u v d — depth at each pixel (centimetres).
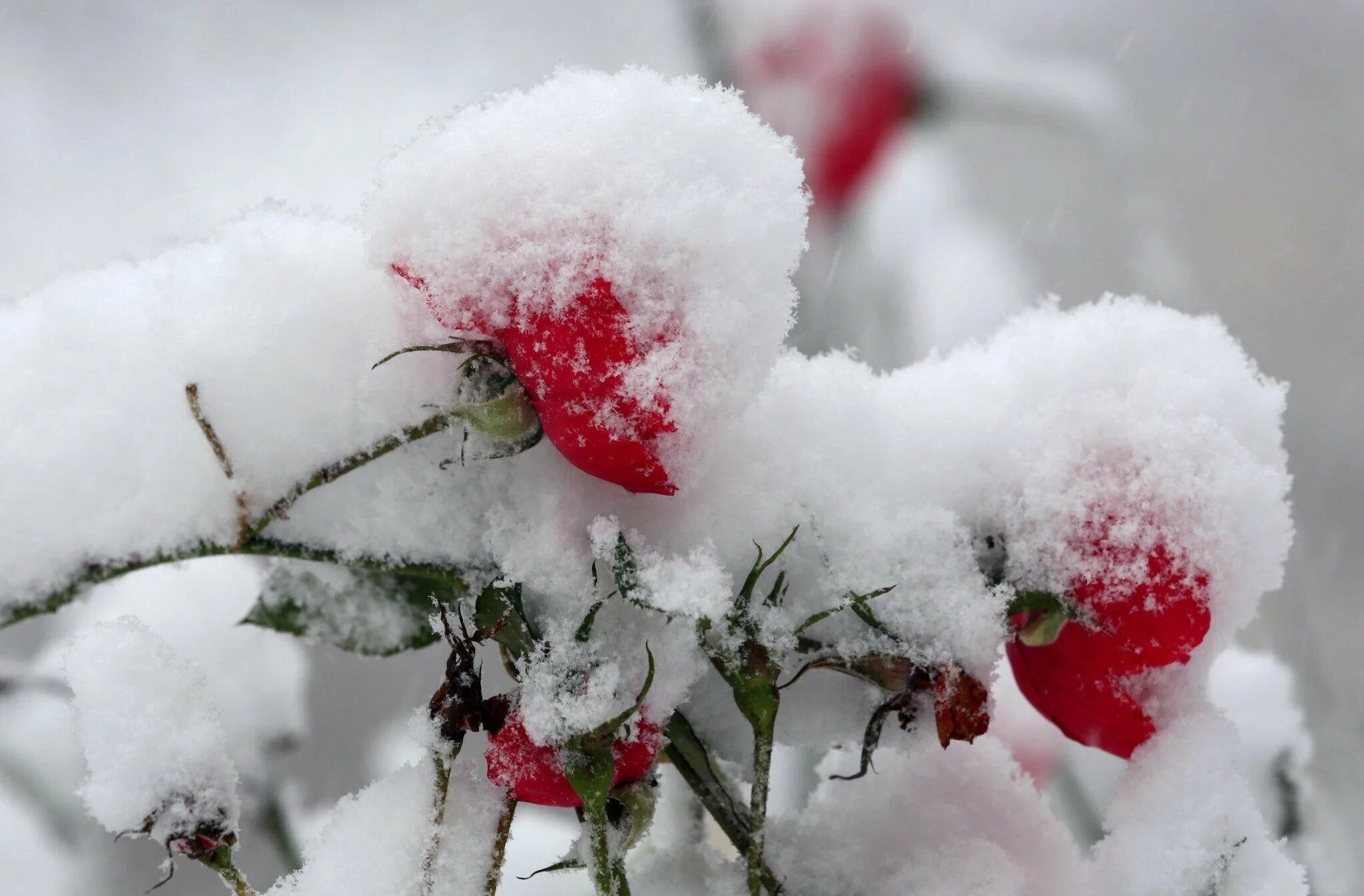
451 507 94
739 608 92
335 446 93
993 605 94
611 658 92
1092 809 111
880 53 140
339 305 94
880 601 94
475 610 93
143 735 91
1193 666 96
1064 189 201
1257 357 222
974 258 163
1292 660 140
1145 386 95
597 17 228
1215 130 244
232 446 93
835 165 140
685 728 94
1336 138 240
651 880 95
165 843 92
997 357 97
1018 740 109
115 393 93
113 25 229
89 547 93
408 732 93
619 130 91
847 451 95
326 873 92
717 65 144
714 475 94
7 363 93
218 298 94
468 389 93
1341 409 211
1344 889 115
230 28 231
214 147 215
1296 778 107
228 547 94
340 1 230
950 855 95
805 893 95
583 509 93
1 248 200
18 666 110
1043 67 149
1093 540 94
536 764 92
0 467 93
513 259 91
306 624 97
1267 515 95
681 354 91
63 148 215
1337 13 246
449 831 92
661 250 91
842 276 144
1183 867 94
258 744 108
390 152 92
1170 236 220
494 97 93
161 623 108
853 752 98
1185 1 247
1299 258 230
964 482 95
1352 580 186
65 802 112
